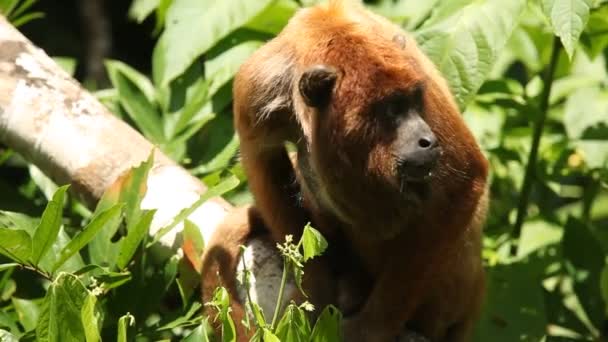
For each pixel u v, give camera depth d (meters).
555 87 11.81
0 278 9.25
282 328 6.93
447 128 8.26
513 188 11.91
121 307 8.64
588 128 11.22
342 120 8.11
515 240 10.73
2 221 9.39
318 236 6.91
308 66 8.19
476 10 8.91
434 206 8.30
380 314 8.49
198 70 10.52
